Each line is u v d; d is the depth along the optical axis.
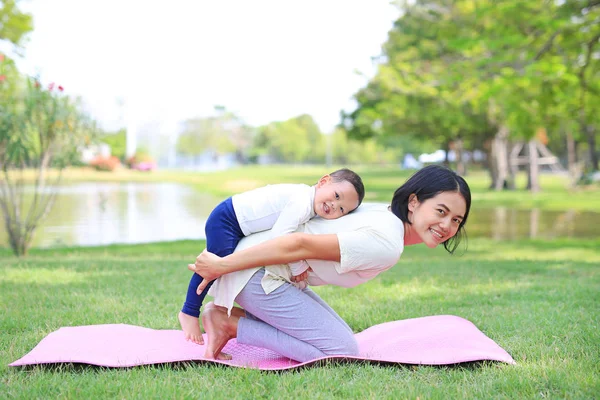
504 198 21.89
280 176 40.06
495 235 12.57
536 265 7.31
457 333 3.60
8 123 7.90
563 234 12.72
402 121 24.98
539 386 2.79
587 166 27.33
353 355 3.24
